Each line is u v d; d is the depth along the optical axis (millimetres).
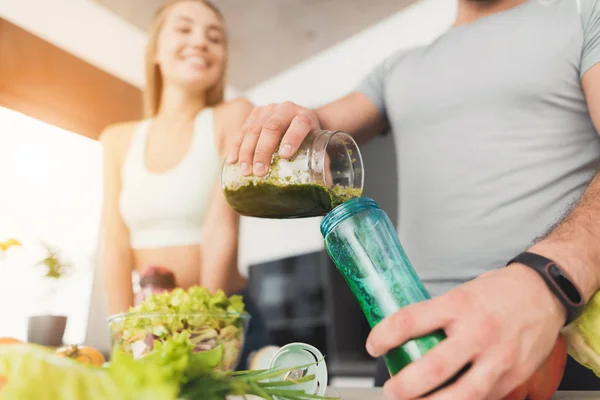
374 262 368
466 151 944
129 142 1729
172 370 306
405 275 369
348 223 374
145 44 2094
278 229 2312
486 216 916
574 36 853
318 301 2172
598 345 413
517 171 899
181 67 1692
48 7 1957
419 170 1003
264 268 2297
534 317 334
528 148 896
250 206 520
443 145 971
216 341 575
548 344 345
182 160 1575
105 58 2086
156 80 1777
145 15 2057
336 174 526
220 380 336
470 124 943
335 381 2051
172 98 1688
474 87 941
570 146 875
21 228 1845
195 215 1541
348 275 381
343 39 2162
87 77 2043
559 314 350
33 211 1867
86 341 1697
